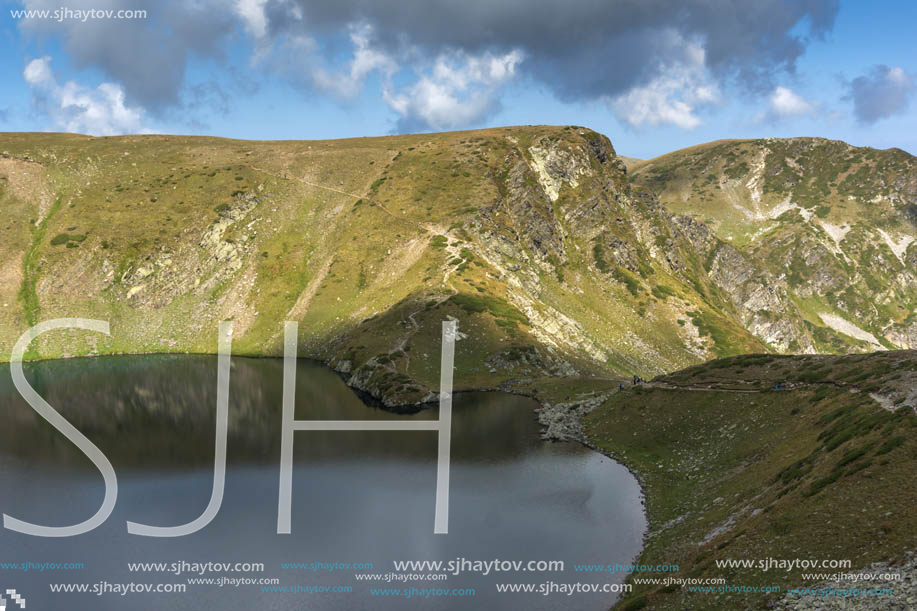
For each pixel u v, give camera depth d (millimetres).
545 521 59531
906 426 48406
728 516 51844
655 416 88188
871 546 35844
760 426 71812
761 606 34938
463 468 76688
